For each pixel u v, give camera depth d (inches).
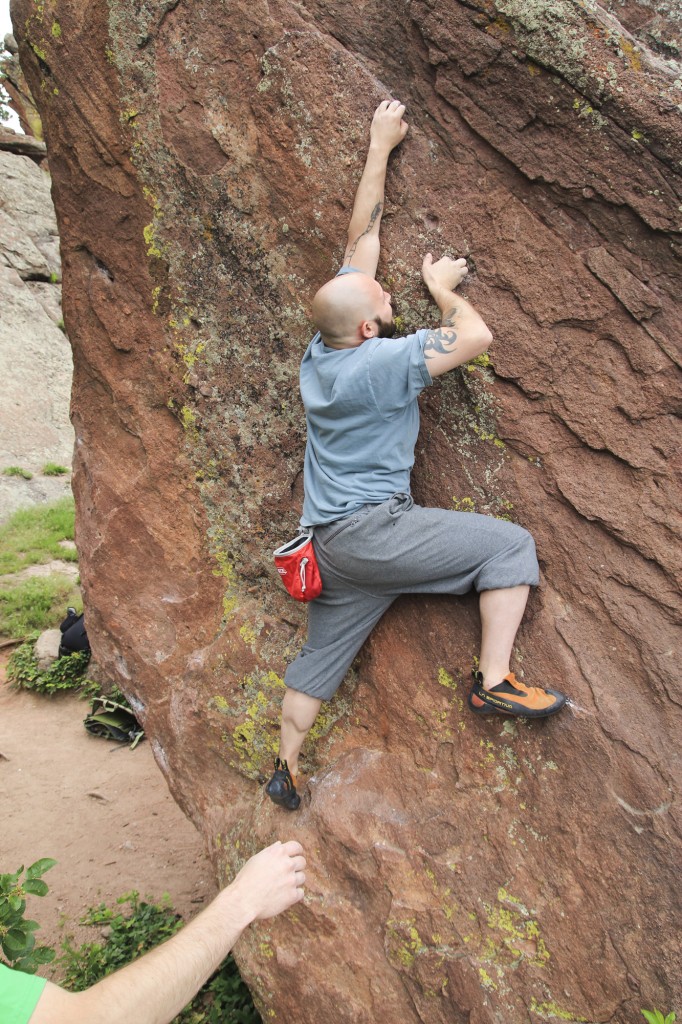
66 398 626.5
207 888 176.2
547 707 90.9
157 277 124.0
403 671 105.5
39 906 169.9
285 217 108.8
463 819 100.6
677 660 89.4
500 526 93.0
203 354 121.5
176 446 129.6
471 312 89.9
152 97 115.1
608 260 89.7
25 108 898.1
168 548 134.6
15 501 496.4
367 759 109.1
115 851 190.9
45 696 276.5
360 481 92.6
